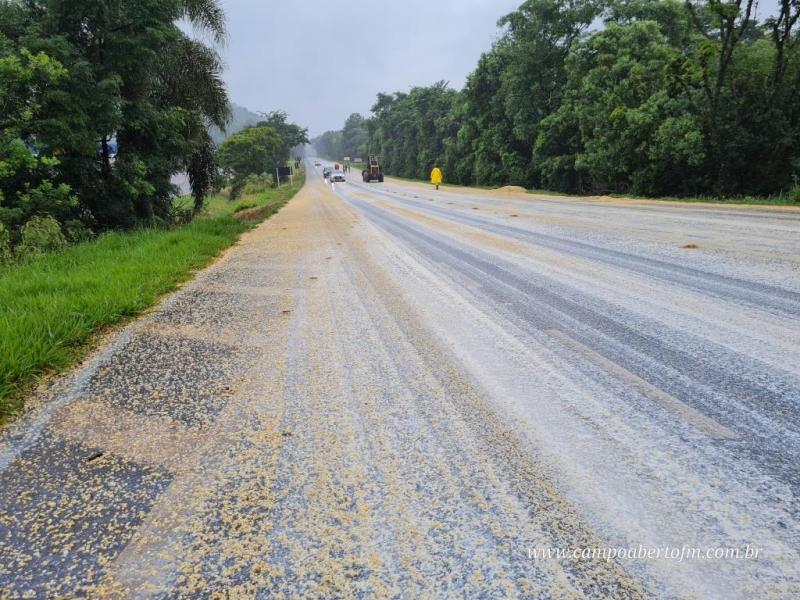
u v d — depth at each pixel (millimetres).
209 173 17688
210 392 2955
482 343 3564
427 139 65875
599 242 7977
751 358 3057
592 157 24422
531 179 37156
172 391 2994
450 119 55812
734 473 1947
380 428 2428
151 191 12500
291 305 4930
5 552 1709
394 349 3533
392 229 11359
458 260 6965
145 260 7164
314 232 11594
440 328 3959
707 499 1804
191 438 2424
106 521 1849
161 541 1729
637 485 1898
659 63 22906
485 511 1796
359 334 3906
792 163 17609
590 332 3684
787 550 1557
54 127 9797
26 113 9305
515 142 39469
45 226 9086
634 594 1417
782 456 2045
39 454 2344
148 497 1980
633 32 24641
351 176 84375
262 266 7277
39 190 10047
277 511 1854
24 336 3576
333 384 2984
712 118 18703
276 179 67812
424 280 5762
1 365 3100
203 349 3730
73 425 2611
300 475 2072
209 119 16188
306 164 164750
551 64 34000
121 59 11016
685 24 26797
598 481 1934
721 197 18172
